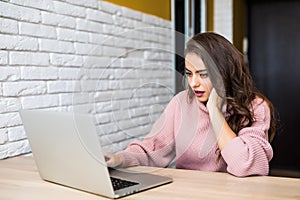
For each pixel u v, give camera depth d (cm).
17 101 150
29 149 158
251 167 111
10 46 145
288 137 390
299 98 383
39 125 103
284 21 383
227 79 130
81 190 100
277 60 389
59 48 170
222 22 352
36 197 96
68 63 176
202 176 112
